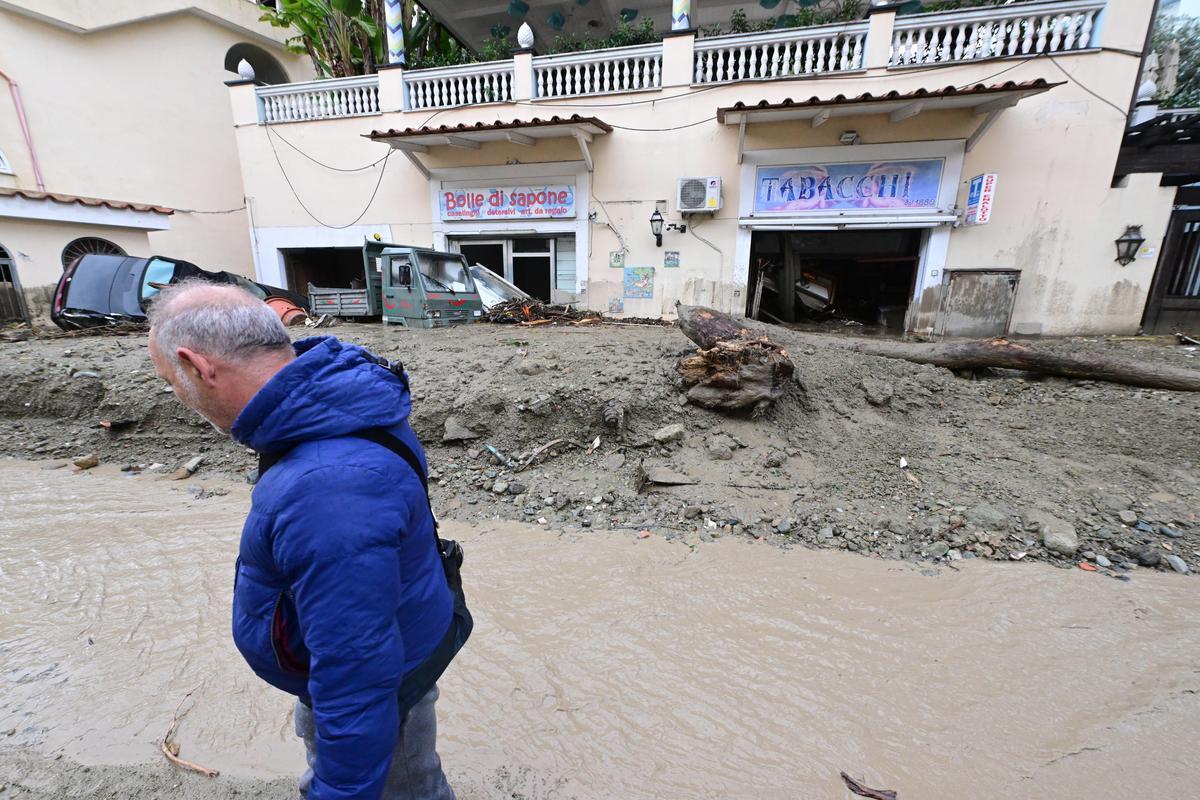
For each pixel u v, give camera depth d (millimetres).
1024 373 6363
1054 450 4773
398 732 1271
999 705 2426
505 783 2064
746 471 4508
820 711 2404
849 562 3582
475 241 11867
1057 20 8344
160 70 12930
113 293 8914
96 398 5859
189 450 5402
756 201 10062
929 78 8875
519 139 10320
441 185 11445
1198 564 3451
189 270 9516
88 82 11883
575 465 4750
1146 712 2369
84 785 2033
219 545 3826
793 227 9930
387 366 1321
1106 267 8914
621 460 4699
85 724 2324
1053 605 3107
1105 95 8414
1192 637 2836
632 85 10781
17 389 5961
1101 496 4066
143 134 12773
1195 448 4598
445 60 13336
